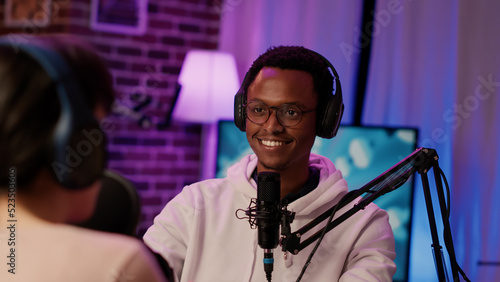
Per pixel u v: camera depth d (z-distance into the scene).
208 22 3.81
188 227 1.31
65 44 0.64
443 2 3.22
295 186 1.26
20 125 0.59
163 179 3.71
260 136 1.19
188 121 3.47
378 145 2.98
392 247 1.26
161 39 3.66
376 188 1.07
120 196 1.70
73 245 0.66
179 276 1.27
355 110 3.36
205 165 3.73
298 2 3.45
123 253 0.68
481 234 3.21
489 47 3.17
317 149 2.99
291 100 1.16
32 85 0.59
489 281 3.20
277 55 1.21
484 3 3.16
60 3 3.41
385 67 3.30
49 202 0.63
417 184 3.20
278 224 1.05
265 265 1.06
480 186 3.21
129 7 3.54
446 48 3.22
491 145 3.20
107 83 0.66
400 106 3.28
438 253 1.10
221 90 3.35
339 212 1.26
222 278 1.25
